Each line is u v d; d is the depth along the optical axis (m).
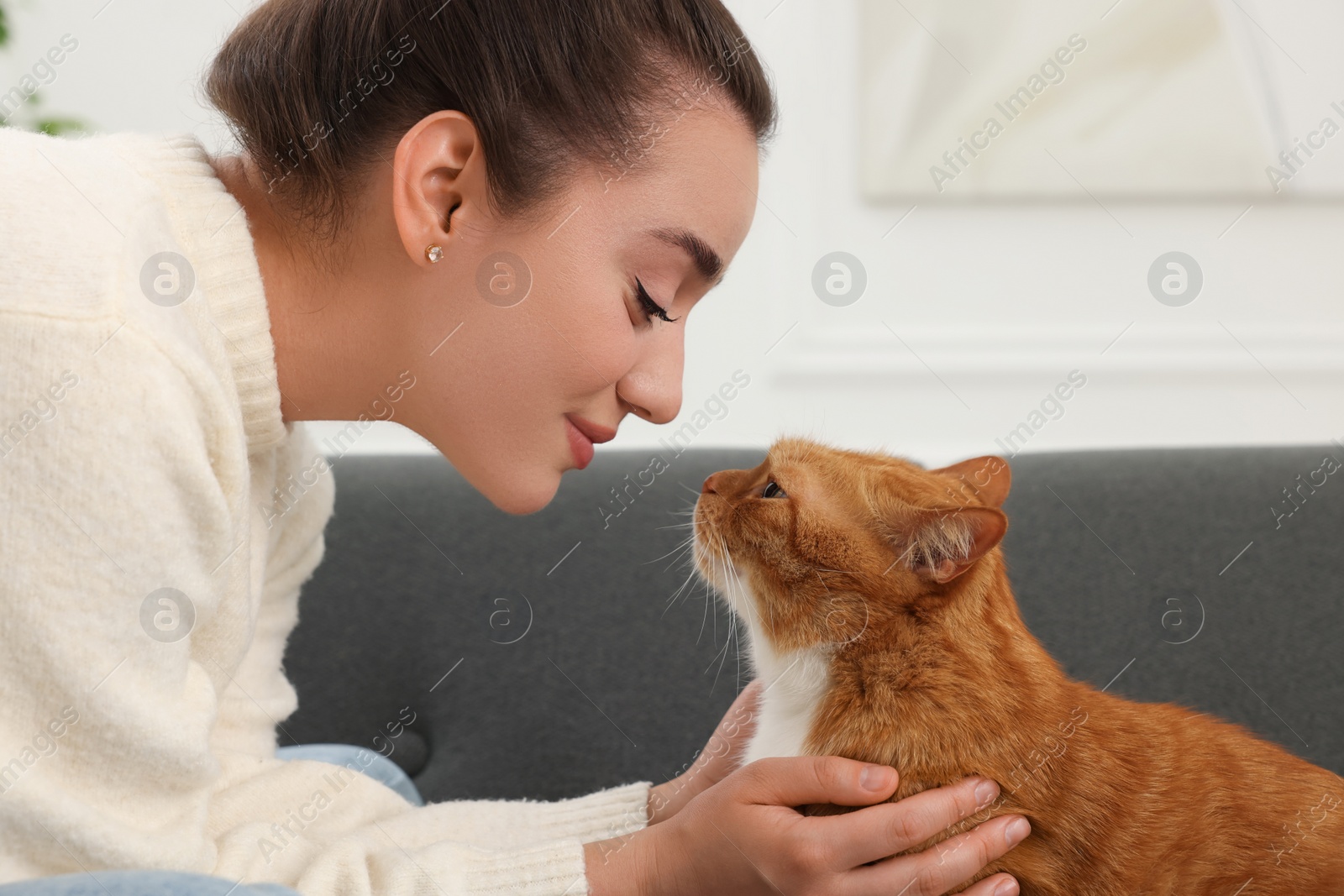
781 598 1.23
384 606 1.73
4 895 0.70
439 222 0.96
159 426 0.81
